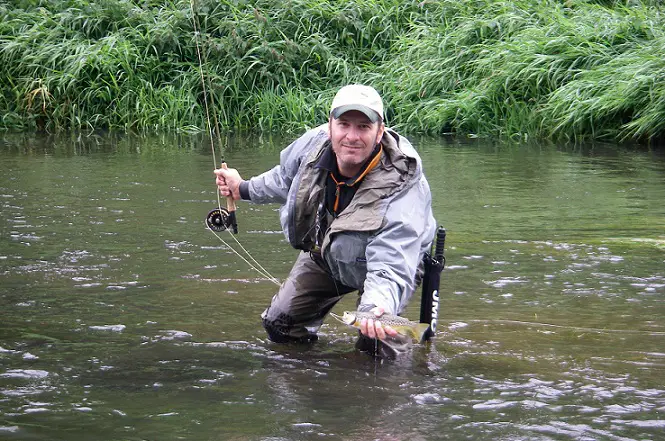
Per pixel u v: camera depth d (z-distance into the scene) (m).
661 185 8.87
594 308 5.03
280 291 4.43
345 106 3.69
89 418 3.50
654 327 4.71
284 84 14.09
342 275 4.05
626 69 12.16
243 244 6.48
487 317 4.86
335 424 3.46
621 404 3.68
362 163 3.84
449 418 3.52
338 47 14.70
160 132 13.59
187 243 6.47
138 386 3.84
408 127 13.17
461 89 13.44
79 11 15.05
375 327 3.56
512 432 3.39
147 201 8.02
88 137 13.02
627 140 12.14
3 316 4.79
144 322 4.73
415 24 14.81
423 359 4.22
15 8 15.48
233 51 14.18
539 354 4.30
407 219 3.80
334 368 4.10
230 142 12.38
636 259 6.11
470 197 8.34
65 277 5.55
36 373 3.98
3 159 10.66
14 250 6.20
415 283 4.37
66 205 7.81
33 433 3.35
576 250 6.36
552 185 8.91
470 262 6.02
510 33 13.76
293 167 4.16
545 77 12.84
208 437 3.33
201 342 4.44
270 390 3.81
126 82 14.20
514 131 12.70
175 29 14.66
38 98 14.02
